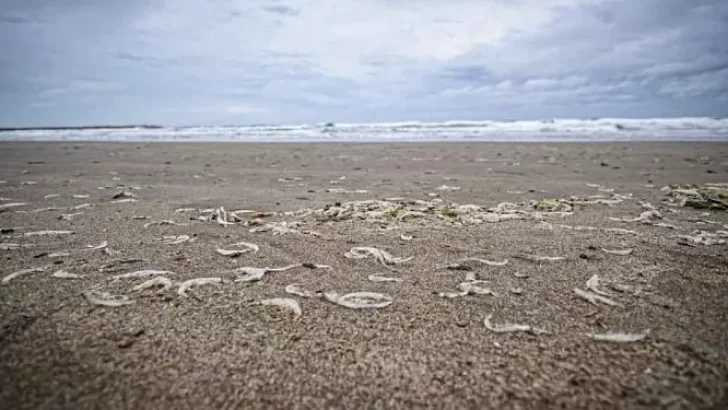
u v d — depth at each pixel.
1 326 1.65
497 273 2.28
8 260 2.44
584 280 2.16
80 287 2.04
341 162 8.66
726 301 1.89
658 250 2.62
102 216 3.65
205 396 1.29
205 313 1.79
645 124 22.16
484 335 1.63
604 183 5.63
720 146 10.92
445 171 7.09
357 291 2.04
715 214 3.69
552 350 1.52
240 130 26.08
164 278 2.15
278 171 7.18
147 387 1.32
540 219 3.51
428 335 1.63
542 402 1.26
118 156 10.05
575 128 21.66
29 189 5.14
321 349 1.54
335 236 3.01
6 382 1.33
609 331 1.64
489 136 18.45
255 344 1.56
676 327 1.66
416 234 3.05
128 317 1.75
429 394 1.30
